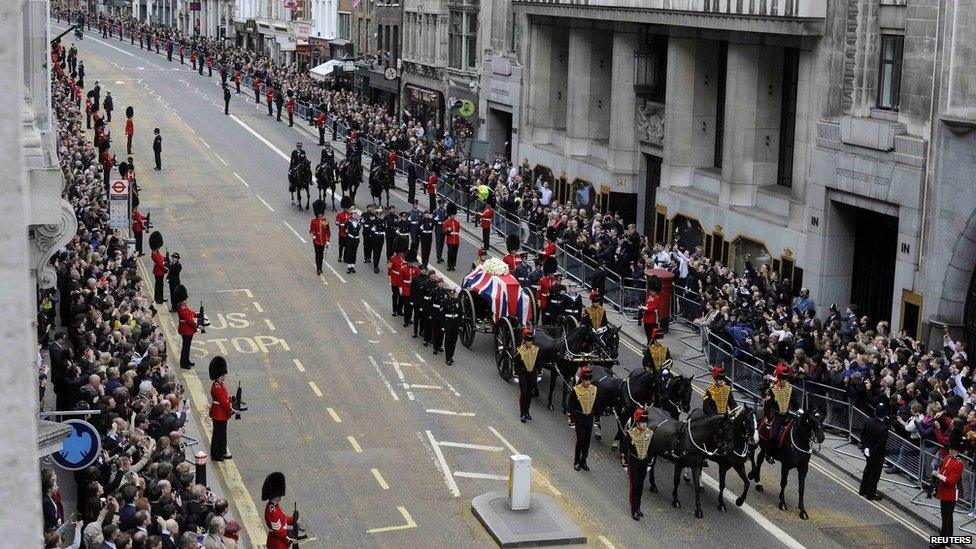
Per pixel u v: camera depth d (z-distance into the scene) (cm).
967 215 4091
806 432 3098
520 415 3875
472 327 4553
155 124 9838
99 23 17975
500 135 8481
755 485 3372
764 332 4153
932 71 4219
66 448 2058
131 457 2667
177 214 6862
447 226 5828
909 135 4350
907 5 4347
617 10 6353
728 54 5541
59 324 4144
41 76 2942
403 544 2942
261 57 13088
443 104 9331
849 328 4197
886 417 3478
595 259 5441
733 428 3075
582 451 3431
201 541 2364
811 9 4775
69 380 2938
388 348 4612
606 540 2973
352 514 3117
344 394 4078
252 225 6675
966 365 3775
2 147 542
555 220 6003
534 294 4722
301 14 13050
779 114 5509
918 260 4306
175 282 5056
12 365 544
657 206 6222
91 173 5941
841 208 4828
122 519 2266
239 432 3700
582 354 3803
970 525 3091
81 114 9475
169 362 4366
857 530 3081
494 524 3014
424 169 7875
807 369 3875
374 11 10800
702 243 5828
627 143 6669
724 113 5812
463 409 3950
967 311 4175
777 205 5391
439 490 3291
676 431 3109
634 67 6569
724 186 5619
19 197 547
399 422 3816
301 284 5531
